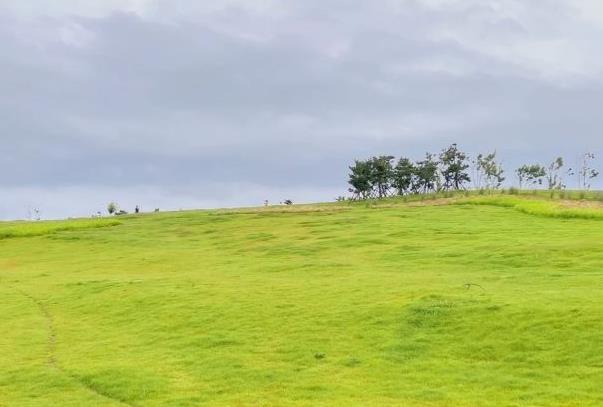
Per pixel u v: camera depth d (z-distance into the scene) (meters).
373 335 21.30
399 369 18.56
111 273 40.25
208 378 18.86
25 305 30.86
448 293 24.72
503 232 43.72
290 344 21.30
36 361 21.64
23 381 19.56
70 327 26.14
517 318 20.89
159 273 39.00
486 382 17.22
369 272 32.62
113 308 28.31
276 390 17.66
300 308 25.00
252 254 44.16
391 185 85.38
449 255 36.28
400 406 16.11
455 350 19.48
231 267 38.62
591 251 33.06
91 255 49.03
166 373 19.50
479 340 19.89
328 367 19.12
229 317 24.83
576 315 20.52
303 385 17.88
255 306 25.92
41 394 18.39
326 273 33.38
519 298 23.05
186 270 39.44
